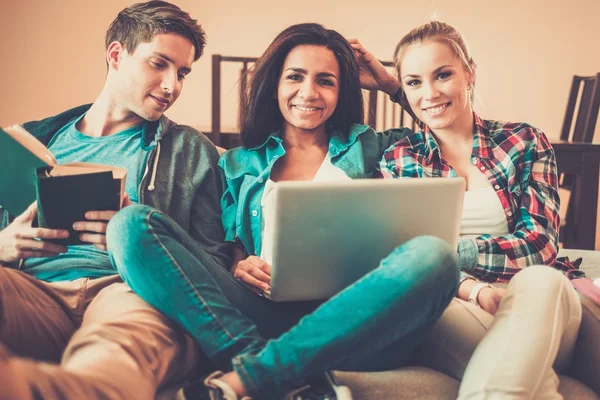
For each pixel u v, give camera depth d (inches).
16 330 49.6
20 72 182.9
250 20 186.4
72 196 49.3
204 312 47.4
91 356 42.3
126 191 63.5
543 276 47.5
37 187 48.0
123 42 65.2
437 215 48.8
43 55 182.7
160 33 63.7
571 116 157.9
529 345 43.9
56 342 52.7
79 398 37.7
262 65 68.1
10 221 61.5
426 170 67.0
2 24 180.9
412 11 184.4
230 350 47.0
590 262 77.7
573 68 185.5
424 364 55.2
